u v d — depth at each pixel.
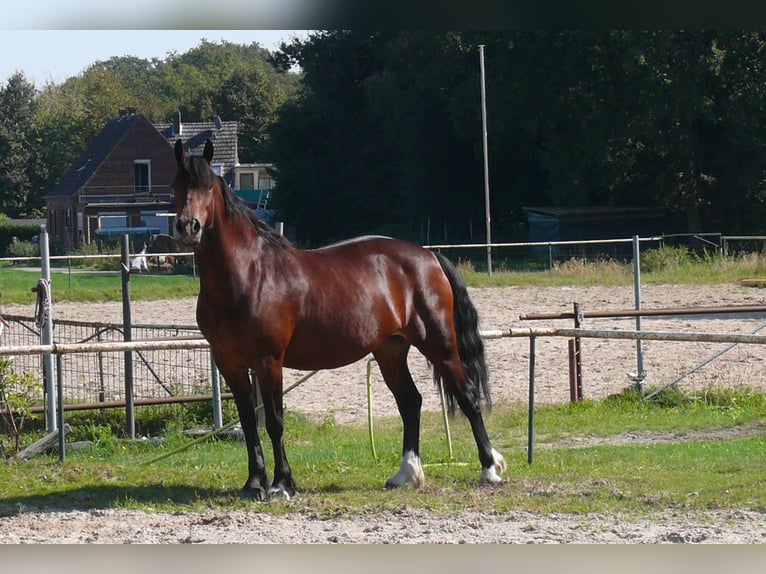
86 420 11.44
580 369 13.12
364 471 9.17
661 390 13.10
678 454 9.61
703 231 47.62
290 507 7.76
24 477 8.95
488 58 51.94
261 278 7.81
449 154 56.06
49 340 10.86
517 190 55.84
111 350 8.78
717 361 15.98
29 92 100.00
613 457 9.51
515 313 22.70
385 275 8.46
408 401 8.80
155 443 10.84
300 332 8.04
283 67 65.75
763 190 45.22
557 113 48.25
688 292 26.61
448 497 8.05
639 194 49.28
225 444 10.88
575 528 7.02
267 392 7.93
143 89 138.50
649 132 43.53
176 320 22.88
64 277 36.16
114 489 8.47
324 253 8.41
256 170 84.50
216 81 143.38
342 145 61.91
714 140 45.22
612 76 45.06
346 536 6.89
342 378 15.22
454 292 8.89
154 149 74.31
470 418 8.71
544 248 45.88
